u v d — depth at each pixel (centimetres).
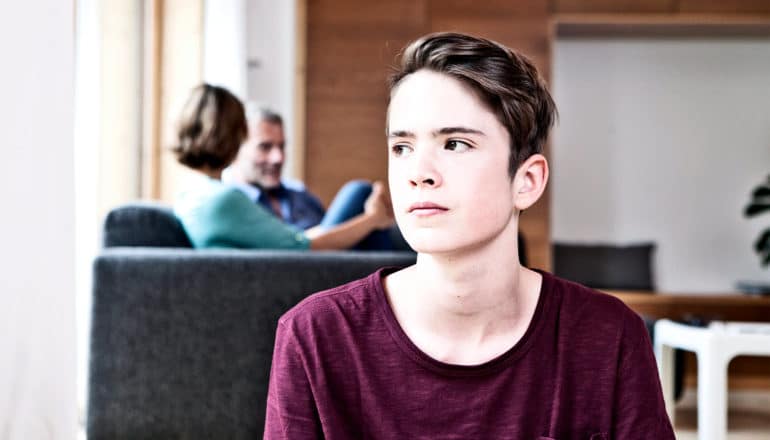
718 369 274
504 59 85
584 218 577
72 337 190
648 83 579
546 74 525
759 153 577
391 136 87
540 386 89
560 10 527
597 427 90
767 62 577
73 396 190
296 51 520
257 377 217
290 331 92
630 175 579
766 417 412
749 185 577
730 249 577
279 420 92
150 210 243
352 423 91
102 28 346
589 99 579
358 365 90
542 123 88
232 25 445
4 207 178
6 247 179
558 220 577
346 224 265
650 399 92
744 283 543
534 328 89
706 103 578
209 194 243
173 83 404
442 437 88
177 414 218
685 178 578
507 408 88
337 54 526
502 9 525
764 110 577
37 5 183
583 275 544
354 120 524
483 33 525
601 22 525
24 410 182
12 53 178
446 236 84
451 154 84
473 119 83
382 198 275
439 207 84
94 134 334
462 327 89
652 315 498
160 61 402
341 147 524
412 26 526
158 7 397
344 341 91
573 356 90
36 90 184
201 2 410
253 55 531
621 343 91
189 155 256
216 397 218
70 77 191
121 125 362
